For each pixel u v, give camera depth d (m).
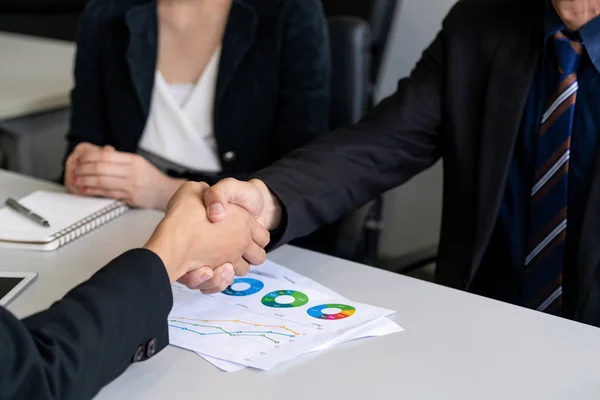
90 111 1.73
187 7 1.64
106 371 0.73
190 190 1.00
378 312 0.92
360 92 1.73
